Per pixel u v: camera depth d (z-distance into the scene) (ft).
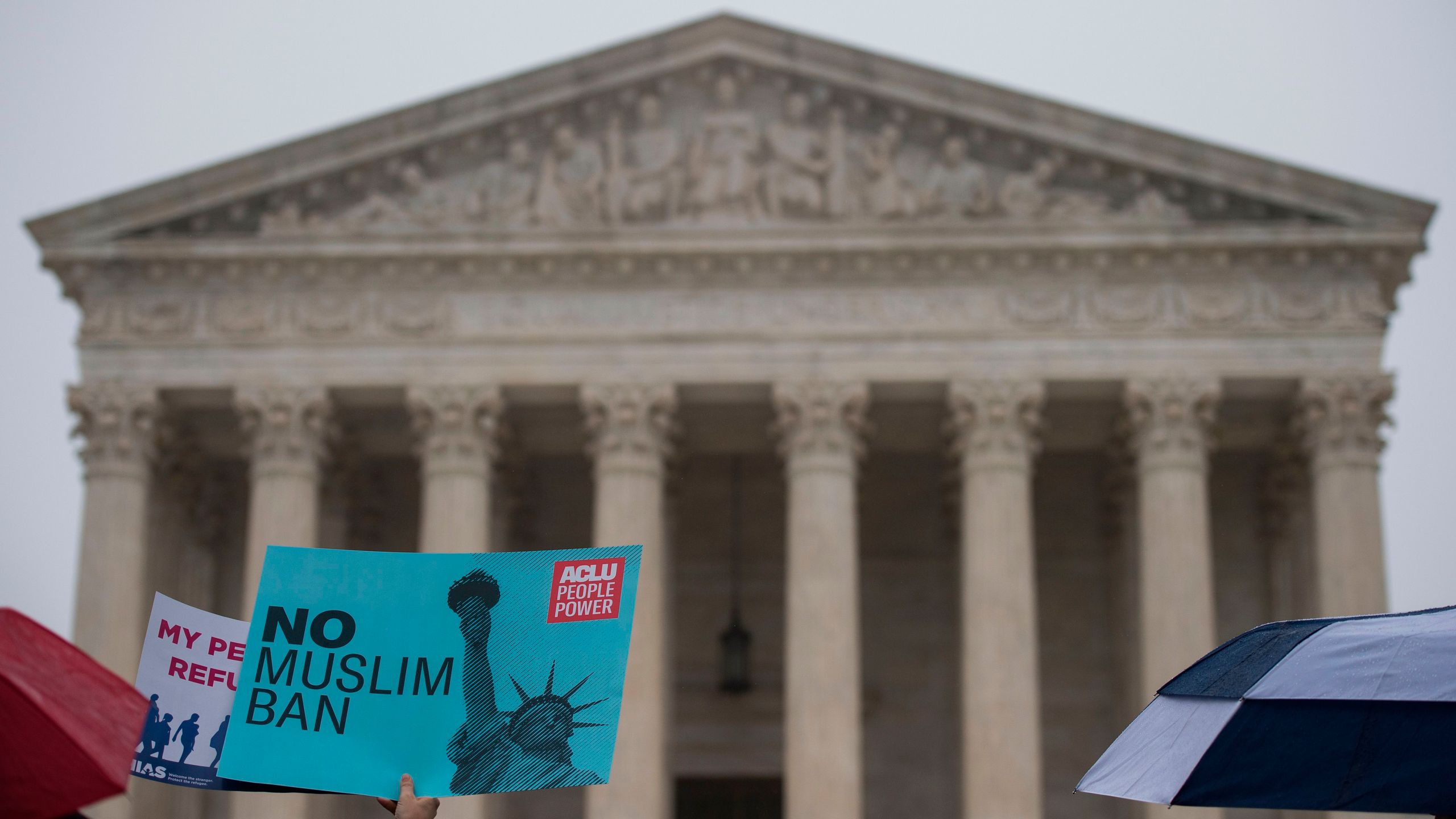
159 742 52.95
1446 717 50.47
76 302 204.85
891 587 232.12
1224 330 196.95
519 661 50.98
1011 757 187.32
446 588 51.44
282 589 51.26
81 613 193.47
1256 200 198.49
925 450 220.43
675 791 229.45
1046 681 226.99
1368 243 196.24
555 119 202.80
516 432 212.02
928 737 228.22
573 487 232.73
